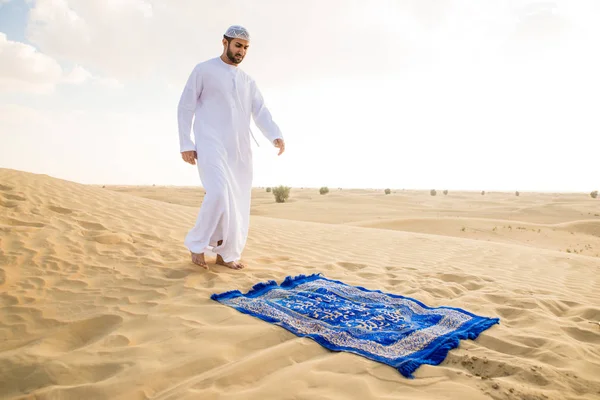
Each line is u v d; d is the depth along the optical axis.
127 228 6.31
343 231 9.41
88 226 6.14
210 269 4.42
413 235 9.31
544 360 2.40
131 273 4.20
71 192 8.38
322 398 1.94
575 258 7.22
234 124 4.29
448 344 2.55
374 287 4.12
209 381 2.08
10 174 8.78
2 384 2.16
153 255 4.95
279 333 2.71
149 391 2.05
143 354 2.41
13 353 2.47
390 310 3.22
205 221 4.11
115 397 1.98
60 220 6.16
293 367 2.24
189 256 5.00
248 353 2.47
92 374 2.23
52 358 2.39
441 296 3.96
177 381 2.14
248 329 2.74
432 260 6.25
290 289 3.78
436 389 2.04
